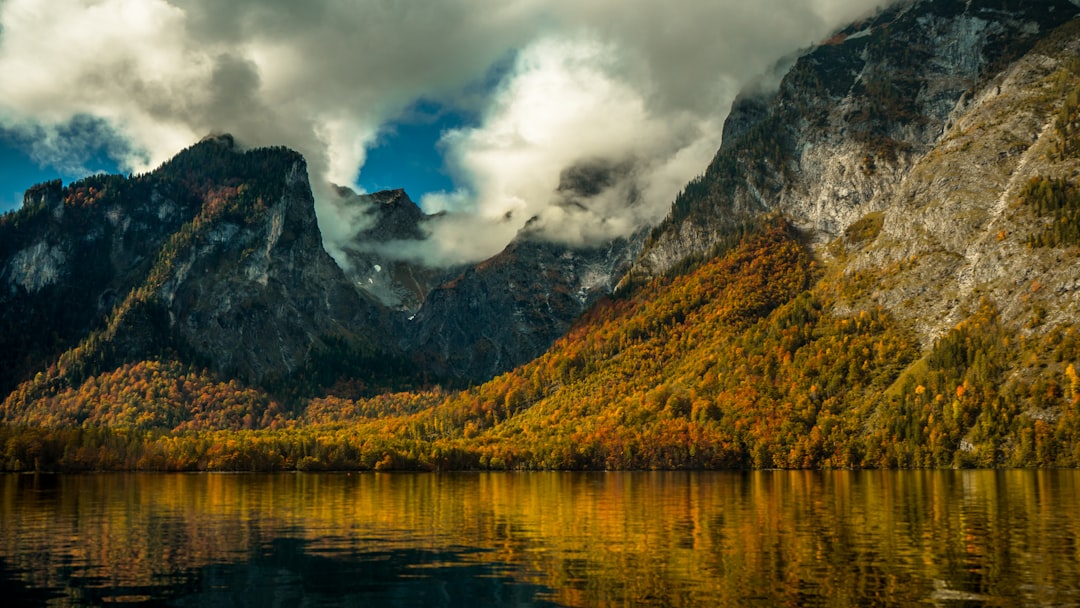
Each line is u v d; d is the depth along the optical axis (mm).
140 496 196625
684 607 76375
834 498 169500
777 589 82250
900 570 89688
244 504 175375
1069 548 101375
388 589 86438
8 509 164500
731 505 159000
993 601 76375
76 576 94438
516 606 78750
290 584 89438
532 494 196500
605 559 100312
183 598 83750
